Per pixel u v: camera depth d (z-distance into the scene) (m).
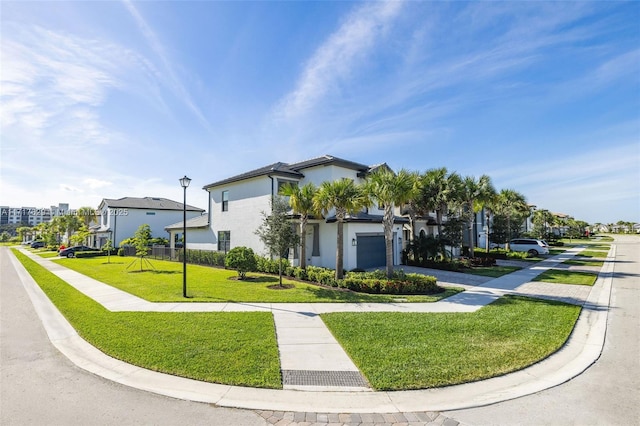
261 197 19.36
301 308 9.15
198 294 11.19
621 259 24.14
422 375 4.76
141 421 3.63
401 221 20.86
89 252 31.89
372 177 13.48
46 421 3.63
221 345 6.02
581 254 28.81
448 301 10.21
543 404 4.04
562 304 9.63
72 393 4.34
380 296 10.91
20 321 8.15
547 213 48.00
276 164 21.27
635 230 100.50
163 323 7.51
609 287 12.84
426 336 6.58
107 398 4.20
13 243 85.12
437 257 18.89
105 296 11.03
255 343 6.12
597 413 3.82
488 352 5.69
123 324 7.46
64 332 7.16
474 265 20.17
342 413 3.82
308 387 4.47
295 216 16.97
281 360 5.41
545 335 6.65
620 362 5.47
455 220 20.77
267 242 13.26
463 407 3.96
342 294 11.24
